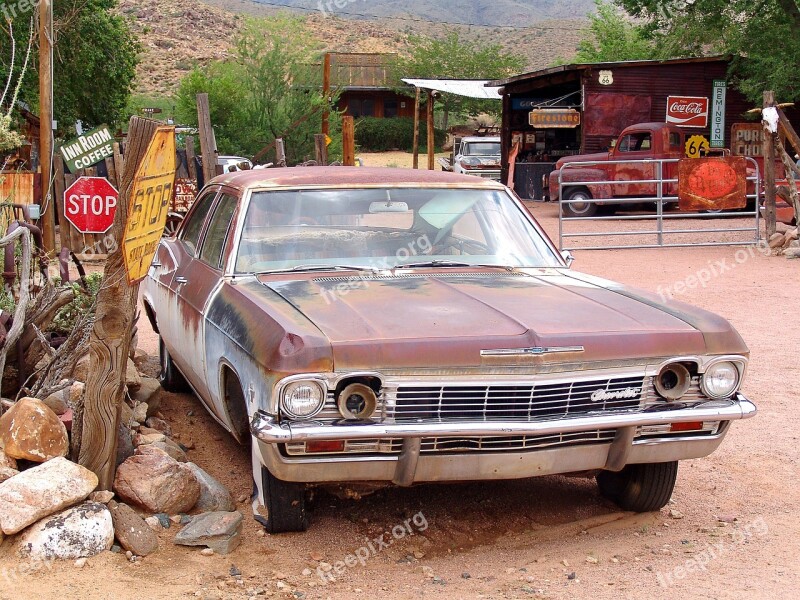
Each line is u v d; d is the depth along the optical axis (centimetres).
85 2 2309
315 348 397
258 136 2898
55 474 423
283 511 445
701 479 555
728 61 2548
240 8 15000
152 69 7250
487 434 406
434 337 410
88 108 2608
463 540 462
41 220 1412
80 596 378
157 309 667
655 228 1966
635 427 429
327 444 402
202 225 606
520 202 600
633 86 2569
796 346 880
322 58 3148
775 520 488
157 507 453
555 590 400
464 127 5434
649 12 2573
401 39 10425
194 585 396
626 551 447
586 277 551
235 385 474
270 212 545
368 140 5516
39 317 544
